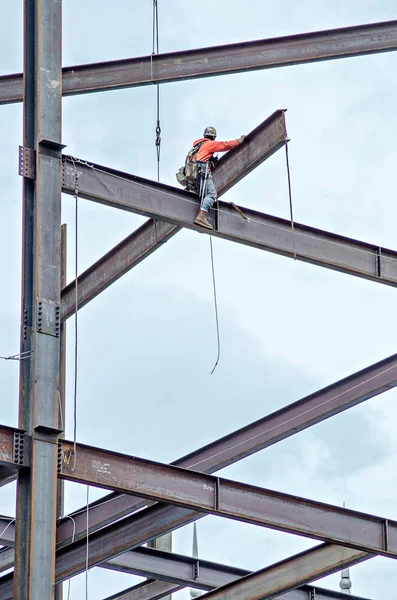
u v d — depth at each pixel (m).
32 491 46.16
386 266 58.19
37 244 49.00
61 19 52.56
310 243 56.44
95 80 55.50
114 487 48.56
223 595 60.75
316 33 59.19
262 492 53.09
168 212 53.16
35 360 47.66
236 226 54.72
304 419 60.81
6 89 60.22
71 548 56.72
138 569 61.59
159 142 56.94
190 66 56.91
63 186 50.56
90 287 61.38
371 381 59.81
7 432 46.75
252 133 54.44
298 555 59.44
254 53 58.00
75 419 48.44
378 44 59.94
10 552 65.06
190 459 62.75
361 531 55.34
